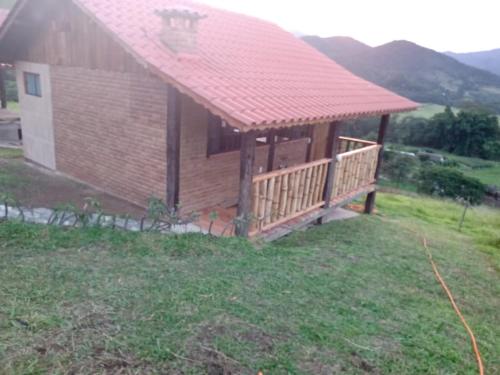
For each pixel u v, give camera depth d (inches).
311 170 280.5
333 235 304.7
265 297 166.9
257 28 416.5
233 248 216.1
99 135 300.8
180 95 235.6
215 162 285.9
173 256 198.7
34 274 160.2
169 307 146.6
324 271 211.9
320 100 275.9
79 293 149.6
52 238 198.2
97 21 229.9
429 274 247.0
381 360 135.3
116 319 134.9
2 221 210.2
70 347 117.0
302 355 129.9
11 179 317.7
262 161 352.5
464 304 211.6
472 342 165.5
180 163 256.4
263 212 241.3
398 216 451.5
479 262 299.3
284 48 402.0
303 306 165.2
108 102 285.0
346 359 132.3
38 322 126.8
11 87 1007.6
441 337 162.4
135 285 161.2
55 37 312.2
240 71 264.5
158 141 260.5
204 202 285.9
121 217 252.5
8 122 547.2
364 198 515.8
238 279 180.4
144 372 110.6
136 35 230.7
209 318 142.6
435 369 136.8
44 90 341.7
